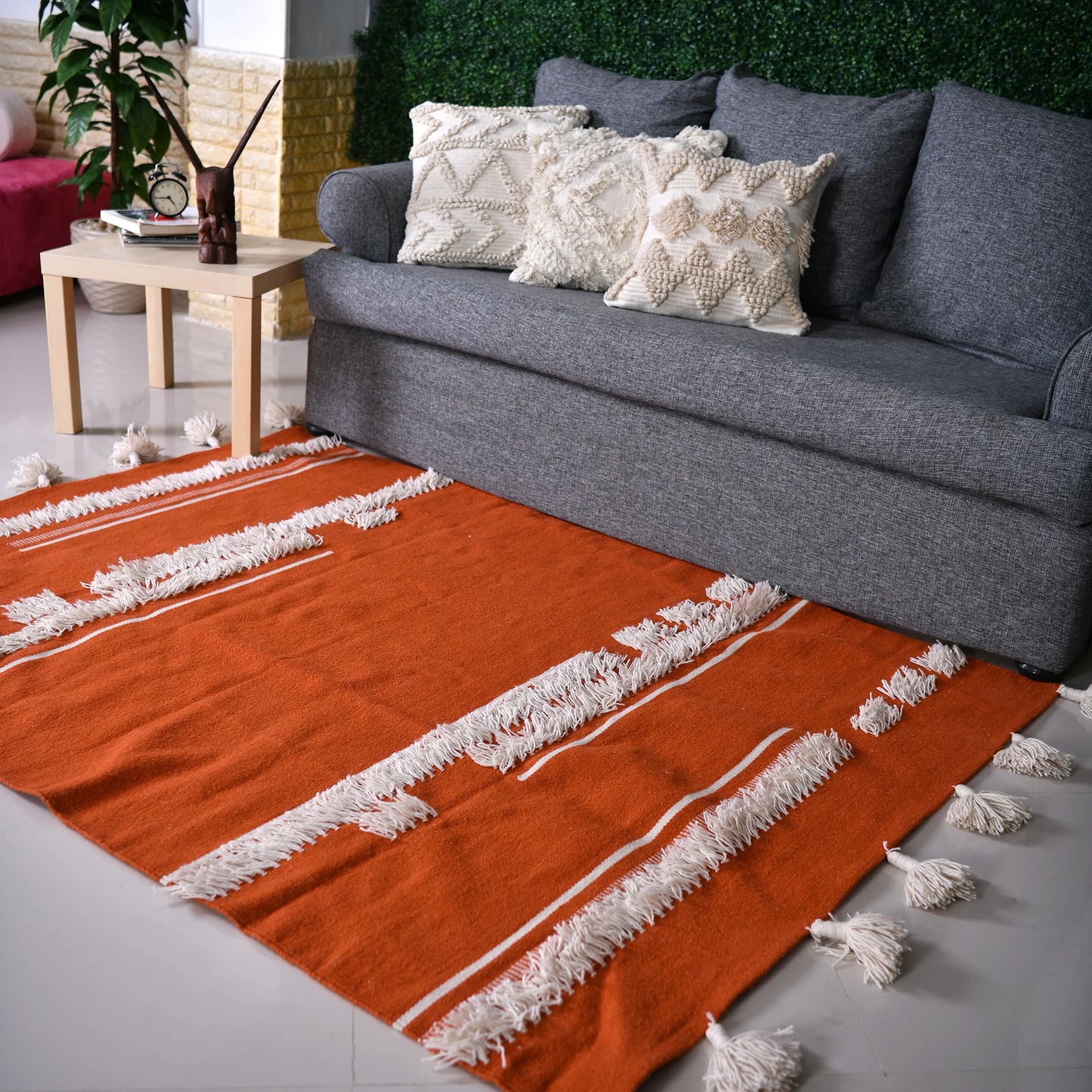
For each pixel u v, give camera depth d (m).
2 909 1.43
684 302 2.56
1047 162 2.54
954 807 1.75
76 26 4.11
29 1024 1.28
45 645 1.98
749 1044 1.30
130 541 2.38
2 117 4.01
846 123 2.81
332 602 2.21
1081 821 1.78
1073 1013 1.42
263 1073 1.25
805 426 2.21
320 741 1.78
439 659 2.05
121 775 1.65
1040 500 2.00
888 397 2.13
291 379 3.43
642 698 1.99
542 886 1.52
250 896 1.46
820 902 1.55
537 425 2.60
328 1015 1.32
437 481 2.77
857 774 1.82
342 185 2.78
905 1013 1.39
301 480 2.74
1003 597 2.12
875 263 2.81
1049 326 2.48
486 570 2.39
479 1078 1.26
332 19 3.68
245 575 2.29
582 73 3.21
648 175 2.73
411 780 1.70
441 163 2.86
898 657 2.19
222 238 2.70
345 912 1.46
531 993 1.35
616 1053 1.28
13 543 2.32
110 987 1.34
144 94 3.99
